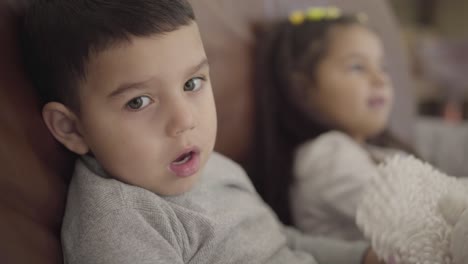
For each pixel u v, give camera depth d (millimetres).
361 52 827
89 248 437
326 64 820
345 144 794
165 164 464
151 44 432
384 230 497
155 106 449
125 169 465
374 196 532
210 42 692
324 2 948
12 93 449
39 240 435
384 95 846
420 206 497
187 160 480
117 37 425
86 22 432
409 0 2229
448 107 1849
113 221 444
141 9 437
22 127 450
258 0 812
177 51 445
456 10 2111
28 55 466
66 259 455
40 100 476
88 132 463
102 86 436
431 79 1863
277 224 637
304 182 792
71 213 470
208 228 500
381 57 884
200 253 493
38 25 455
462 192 487
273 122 822
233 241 525
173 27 446
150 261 435
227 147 724
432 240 458
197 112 470
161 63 436
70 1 448
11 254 397
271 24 831
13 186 427
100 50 427
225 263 504
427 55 1873
